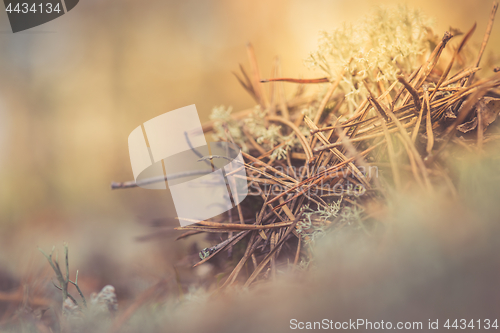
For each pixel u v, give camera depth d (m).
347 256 0.32
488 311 0.31
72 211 0.53
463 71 0.34
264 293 0.32
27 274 0.37
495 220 0.32
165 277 0.36
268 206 0.35
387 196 0.33
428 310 0.31
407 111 0.34
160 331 0.32
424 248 0.32
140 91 0.71
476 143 0.33
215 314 0.32
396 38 0.35
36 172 0.61
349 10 0.64
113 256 0.42
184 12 0.74
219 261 0.35
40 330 0.34
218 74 0.71
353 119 0.34
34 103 0.68
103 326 0.33
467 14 0.53
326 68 0.36
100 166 0.62
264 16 0.71
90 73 0.71
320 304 0.32
